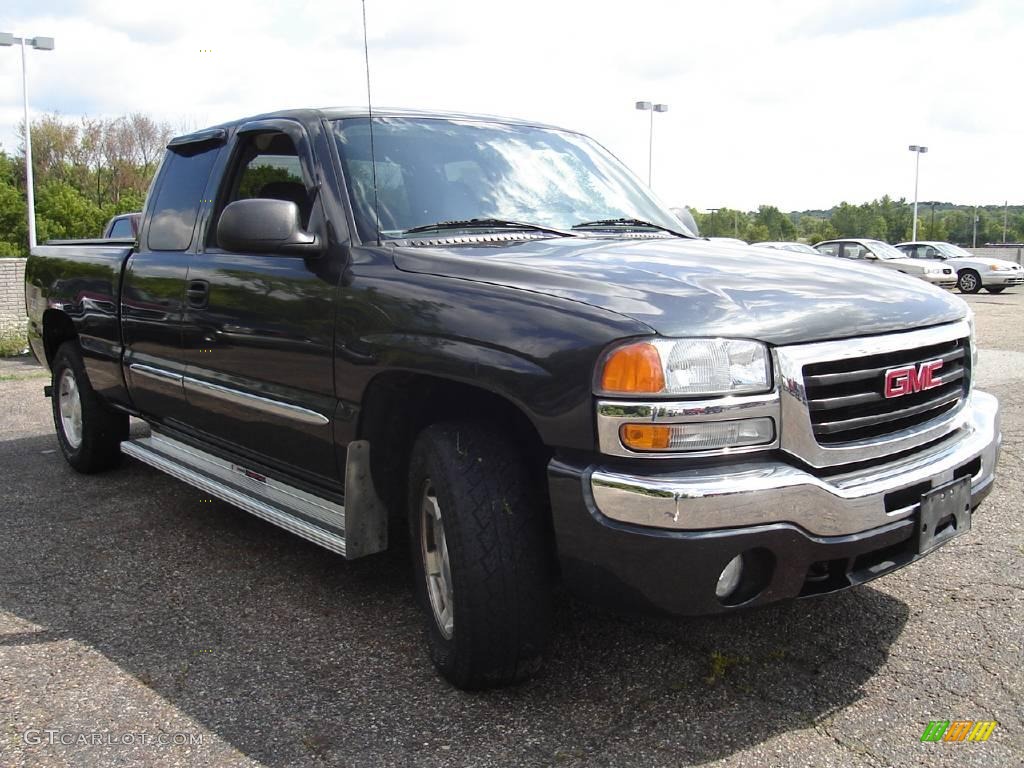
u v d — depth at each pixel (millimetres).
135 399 4809
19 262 13906
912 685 2891
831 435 2607
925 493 2752
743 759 2504
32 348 6012
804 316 2607
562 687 2912
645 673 2990
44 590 3818
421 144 3717
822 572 2652
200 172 4348
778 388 2492
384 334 2994
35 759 2549
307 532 3410
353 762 2525
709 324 2475
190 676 3045
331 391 3266
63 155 62188
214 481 4145
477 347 2699
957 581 3705
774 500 2428
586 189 3963
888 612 3428
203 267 4008
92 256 5125
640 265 2936
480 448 2771
